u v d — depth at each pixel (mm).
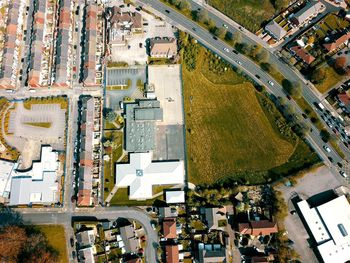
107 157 164375
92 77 173500
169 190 160125
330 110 169000
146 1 191125
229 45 181125
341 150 162875
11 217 157875
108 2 191375
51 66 180000
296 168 161750
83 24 188000
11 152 166625
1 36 184750
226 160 164250
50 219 157500
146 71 178375
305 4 186875
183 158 165250
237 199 155875
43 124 171250
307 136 165375
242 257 149750
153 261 150875
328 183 158375
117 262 150250
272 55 179375
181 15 188000
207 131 168625
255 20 185500
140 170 161250
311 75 172125
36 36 180500
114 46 183250
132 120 168125
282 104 168500
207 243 151625
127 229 151750
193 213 155625
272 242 150750
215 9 189000
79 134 169125
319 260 147750
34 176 161875
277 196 153875
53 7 190625
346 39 177375
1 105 173625
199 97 173875
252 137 167375
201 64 179250
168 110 172000
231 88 175125
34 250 144000
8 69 174625
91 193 159625
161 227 154250
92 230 154000
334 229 148375
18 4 187125
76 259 152375
